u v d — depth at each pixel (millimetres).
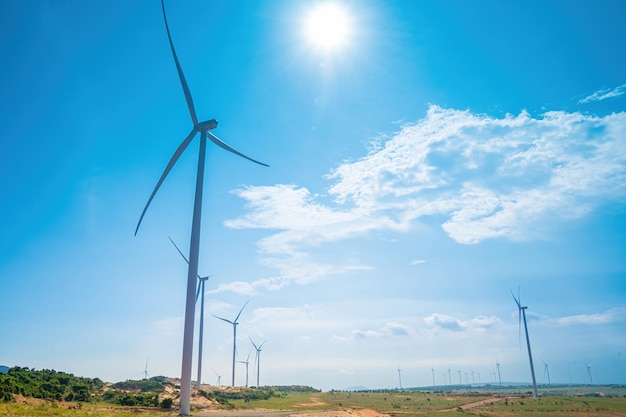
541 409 123250
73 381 114125
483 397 178750
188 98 87062
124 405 91750
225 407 99375
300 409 99688
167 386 149125
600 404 139375
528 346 182625
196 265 74125
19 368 112188
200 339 133125
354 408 109625
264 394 151000
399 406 129125
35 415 54438
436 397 178750
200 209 77375
